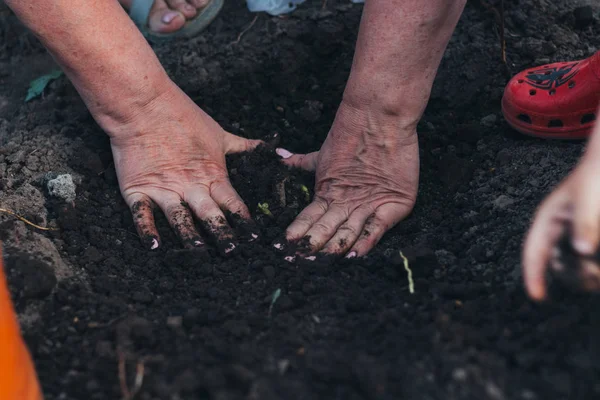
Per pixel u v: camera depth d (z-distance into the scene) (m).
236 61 1.02
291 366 0.63
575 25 1.02
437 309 0.68
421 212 0.86
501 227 0.79
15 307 0.71
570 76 0.85
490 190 0.85
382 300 0.72
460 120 0.95
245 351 0.65
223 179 0.85
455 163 0.89
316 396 0.61
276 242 0.80
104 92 0.81
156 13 1.06
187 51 1.04
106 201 0.86
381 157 0.83
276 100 0.98
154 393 0.62
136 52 0.81
